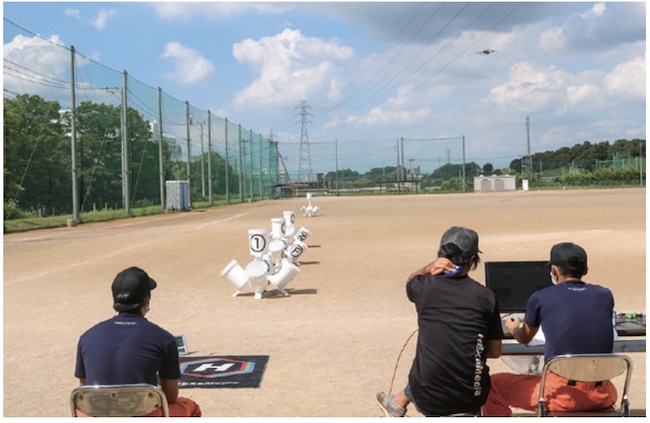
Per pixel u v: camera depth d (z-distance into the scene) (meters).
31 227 32.19
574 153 157.88
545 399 4.50
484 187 100.06
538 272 5.55
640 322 5.58
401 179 109.81
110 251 21.16
